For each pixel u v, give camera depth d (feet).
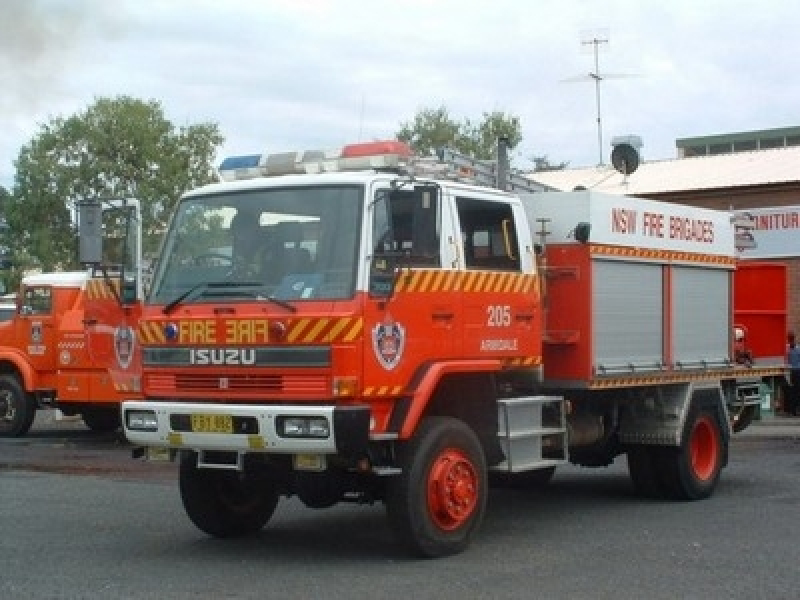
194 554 29.30
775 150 91.97
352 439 25.94
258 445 26.53
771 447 56.70
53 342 58.70
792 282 76.02
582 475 46.93
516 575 26.43
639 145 58.54
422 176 29.99
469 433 29.27
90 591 24.88
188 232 29.68
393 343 27.32
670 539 31.24
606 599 24.00
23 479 44.32
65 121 186.60
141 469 47.57
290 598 24.13
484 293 30.40
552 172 96.02
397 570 27.02
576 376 33.83
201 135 191.83
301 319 26.50
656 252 37.09
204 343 27.84
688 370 38.68
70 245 183.01
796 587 25.22
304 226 27.94
